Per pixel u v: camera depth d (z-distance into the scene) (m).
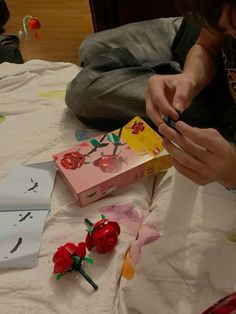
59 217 0.82
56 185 0.89
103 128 1.06
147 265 0.71
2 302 0.68
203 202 0.79
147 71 1.05
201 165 0.60
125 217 0.81
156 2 1.64
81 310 0.66
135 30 1.29
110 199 0.85
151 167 0.87
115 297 0.69
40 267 0.73
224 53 0.81
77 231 0.79
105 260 0.73
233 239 0.72
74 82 1.05
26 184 0.89
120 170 0.85
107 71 1.07
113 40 1.29
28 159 0.98
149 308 0.66
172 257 0.71
